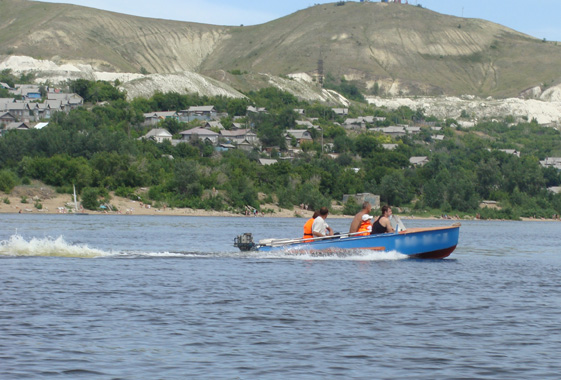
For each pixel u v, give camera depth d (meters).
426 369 57.47
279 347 63.62
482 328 72.94
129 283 98.62
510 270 130.12
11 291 89.38
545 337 69.12
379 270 117.94
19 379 53.06
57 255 131.75
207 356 60.28
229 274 109.88
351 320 75.75
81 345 63.00
